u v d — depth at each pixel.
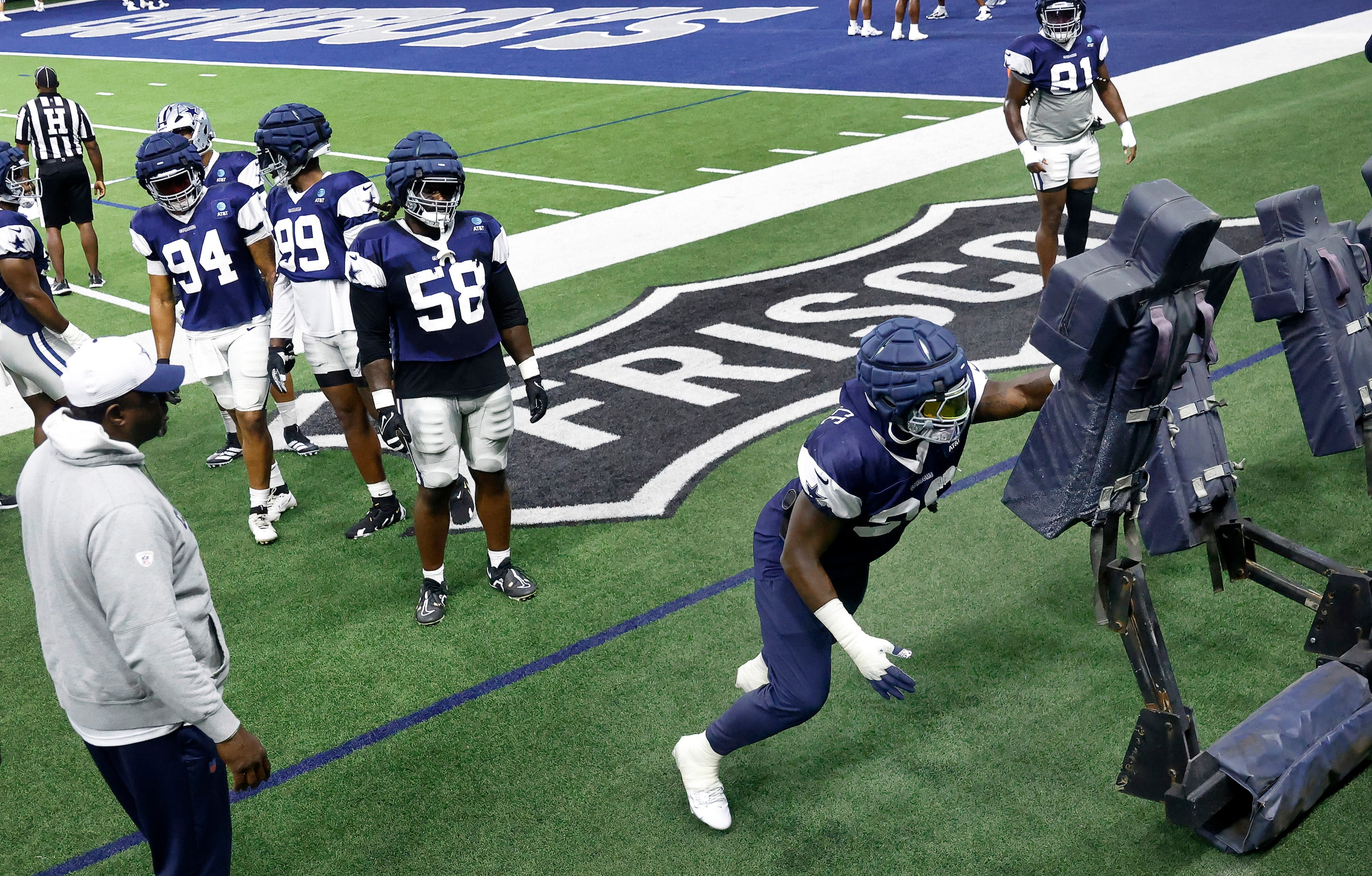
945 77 15.38
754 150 12.52
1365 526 4.67
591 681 4.15
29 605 5.00
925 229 9.35
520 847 3.43
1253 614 4.19
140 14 34.59
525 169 12.59
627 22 24.02
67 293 9.82
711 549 4.97
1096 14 19.34
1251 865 3.14
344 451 6.40
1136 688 3.88
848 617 2.83
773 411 6.25
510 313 4.50
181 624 2.55
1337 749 3.24
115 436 2.57
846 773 3.62
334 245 5.01
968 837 3.32
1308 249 4.02
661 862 3.33
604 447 6.03
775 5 24.31
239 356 5.25
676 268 8.93
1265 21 17.08
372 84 19.02
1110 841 3.27
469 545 5.21
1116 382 2.84
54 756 4.01
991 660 4.08
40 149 9.45
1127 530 3.11
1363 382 4.12
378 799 3.67
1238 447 5.38
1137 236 2.74
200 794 2.76
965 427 2.85
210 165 5.55
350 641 4.55
